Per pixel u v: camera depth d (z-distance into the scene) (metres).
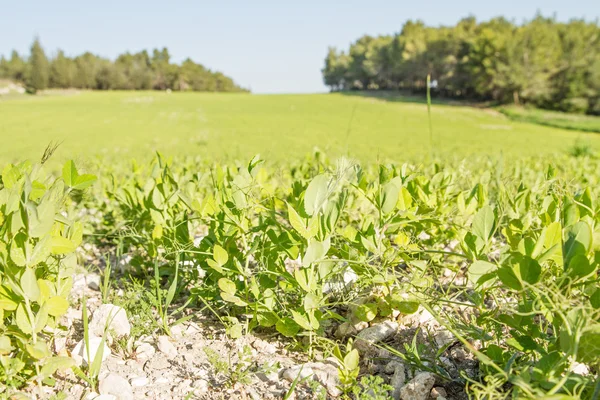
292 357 2.11
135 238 3.11
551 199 2.31
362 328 2.28
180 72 141.50
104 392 1.76
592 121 65.69
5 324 1.90
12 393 1.63
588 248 1.54
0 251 1.76
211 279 2.53
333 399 1.80
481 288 2.01
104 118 49.44
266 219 2.38
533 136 44.19
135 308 2.35
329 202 2.03
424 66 107.38
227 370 1.92
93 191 5.42
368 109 69.62
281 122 49.94
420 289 2.25
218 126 44.25
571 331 1.40
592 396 1.36
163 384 1.86
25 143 28.91
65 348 2.03
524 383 1.30
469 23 113.06
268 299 2.19
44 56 109.06
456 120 60.97
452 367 1.98
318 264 2.05
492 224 1.89
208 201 2.59
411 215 2.46
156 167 3.47
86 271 3.05
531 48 81.94
